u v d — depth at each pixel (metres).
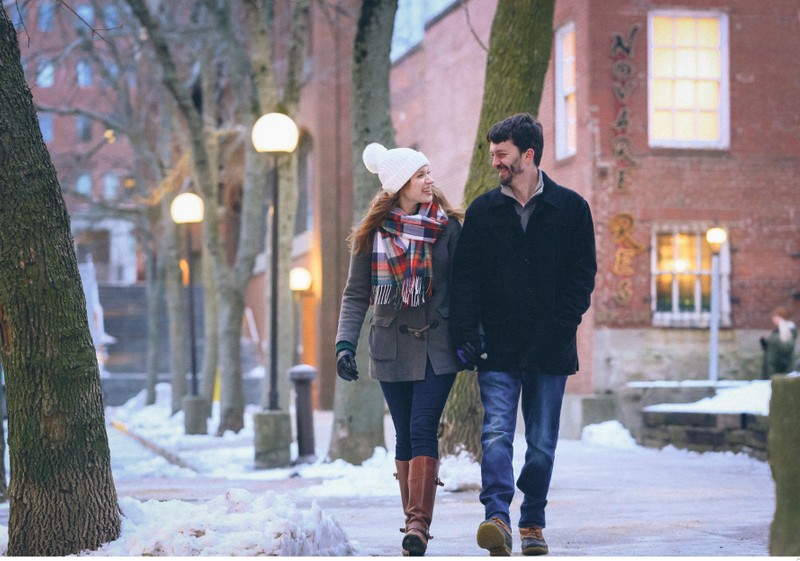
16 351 10.14
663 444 31.12
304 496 18.81
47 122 106.50
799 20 37.88
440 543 12.49
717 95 37.66
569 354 10.55
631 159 36.88
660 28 37.41
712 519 14.73
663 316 36.88
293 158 40.53
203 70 46.91
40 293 10.10
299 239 66.31
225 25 38.81
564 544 12.20
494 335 10.52
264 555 9.38
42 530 10.09
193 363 41.16
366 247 10.69
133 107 53.56
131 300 84.31
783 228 37.62
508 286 10.46
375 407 24.84
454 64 47.84
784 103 37.81
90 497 10.20
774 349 34.19
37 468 10.13
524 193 10.60
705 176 37.31
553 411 10.63
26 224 10.07
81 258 110.06
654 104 37.38
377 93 24.41
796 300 37.50
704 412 28.88
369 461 24.36
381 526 14.34
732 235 37.34
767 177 37.62
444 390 10.54
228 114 60.22
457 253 10.49
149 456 34.84
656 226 37.03
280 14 61.50
